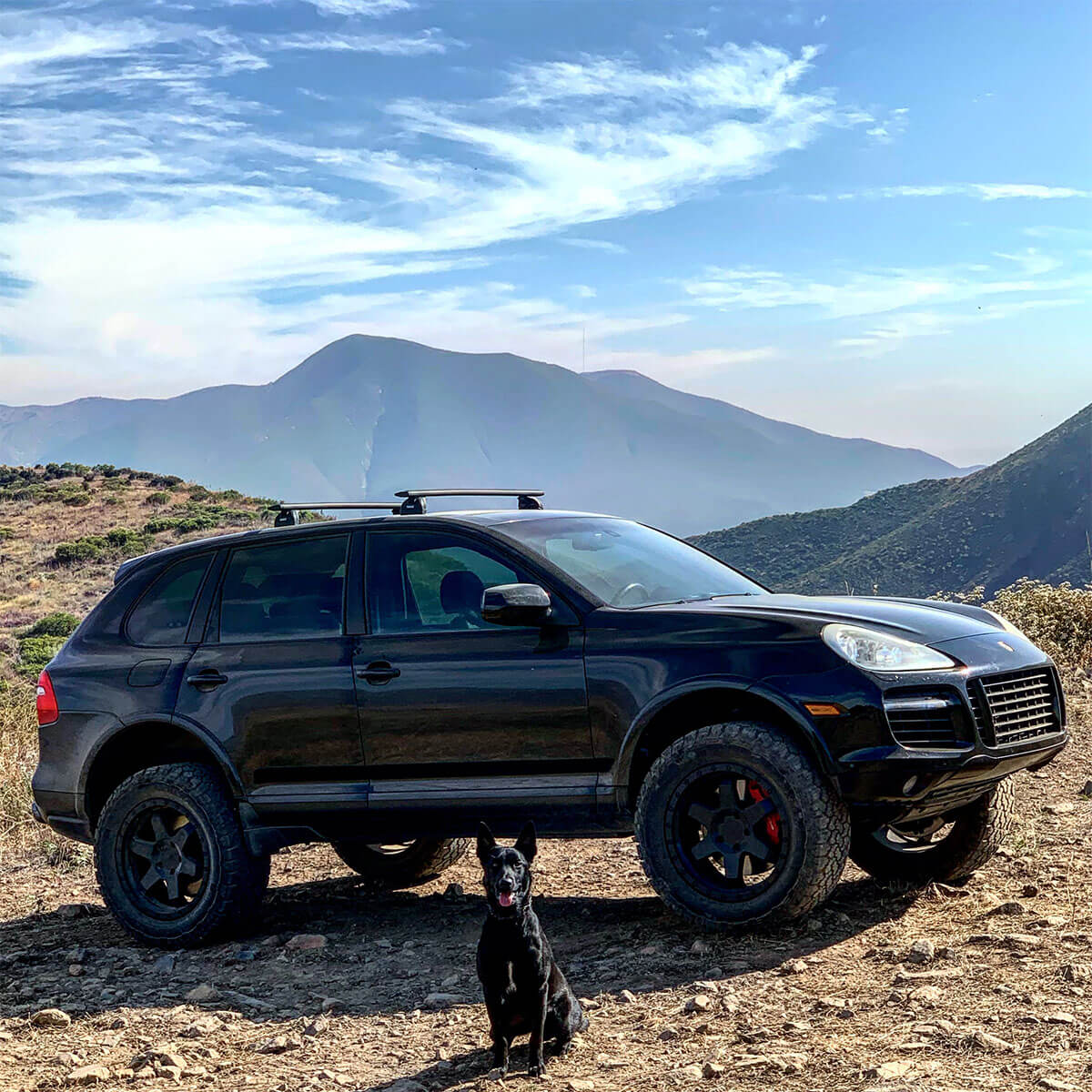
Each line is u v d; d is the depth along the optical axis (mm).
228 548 6586
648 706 5410
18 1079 4367
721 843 5340
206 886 6086
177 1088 4172
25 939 6602
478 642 5797
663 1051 4062
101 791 6699
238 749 6156
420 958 5609
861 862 6203
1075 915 5125
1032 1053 3602
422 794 5820
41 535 62781
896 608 5926
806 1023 4141
